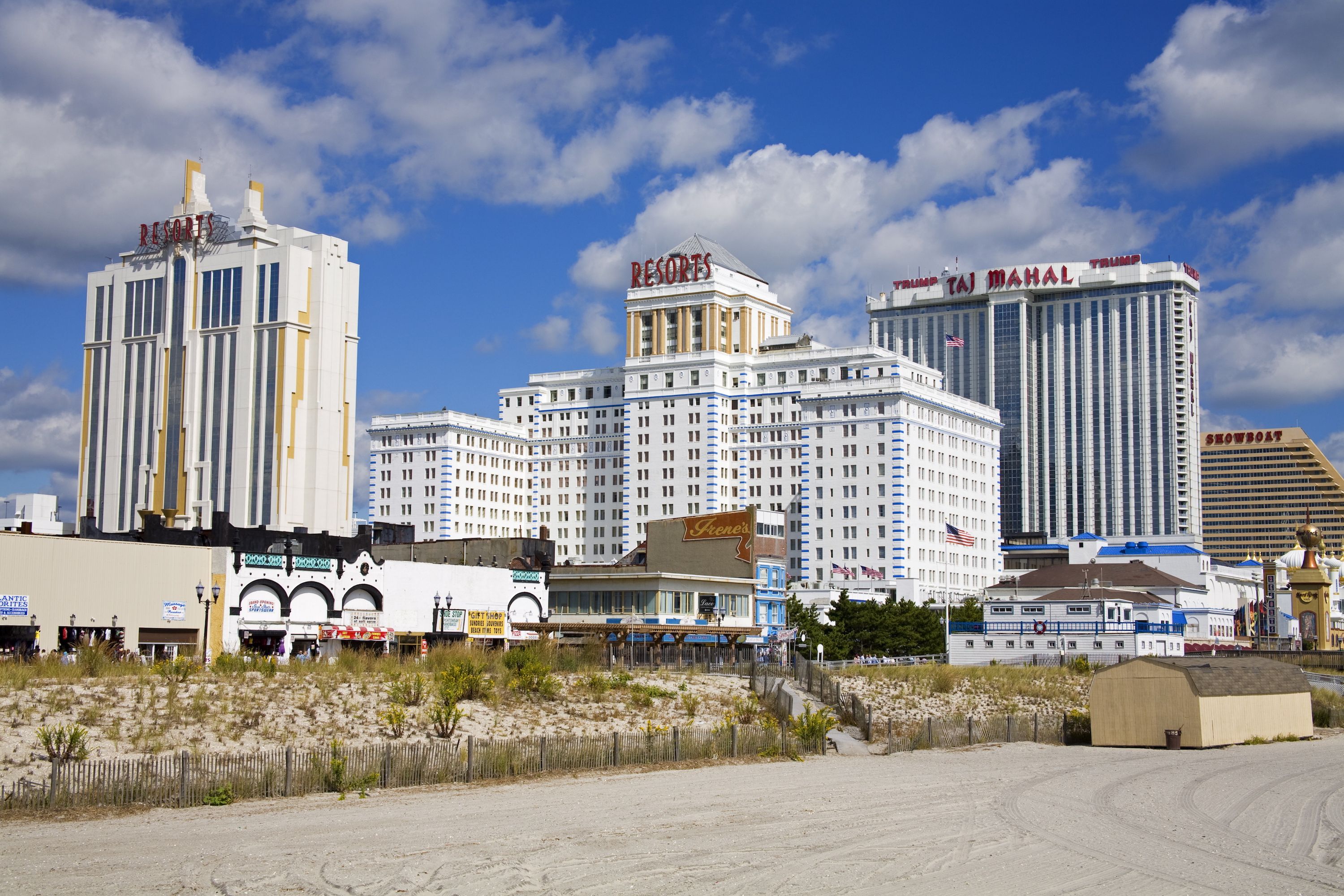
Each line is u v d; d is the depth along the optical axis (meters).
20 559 92.56
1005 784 62.81
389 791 56.56
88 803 50.50
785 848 44.31
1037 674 135.75
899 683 123.50
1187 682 85.56
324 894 36.66
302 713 71.00
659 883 38.53
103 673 76.38
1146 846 46.16
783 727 78.38
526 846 43.75
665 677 99.44
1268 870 42.47
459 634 127.81
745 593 148.75
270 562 110.12
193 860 40.81
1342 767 74.06
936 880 39.69
